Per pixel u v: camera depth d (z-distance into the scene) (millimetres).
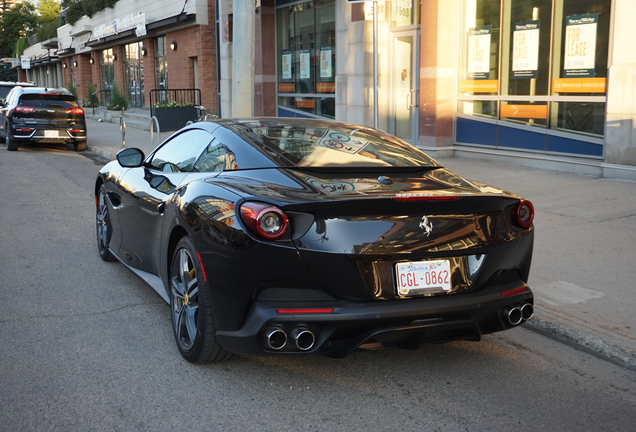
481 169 10250
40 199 8891
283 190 3082
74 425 2826
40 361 3521
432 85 11625
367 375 3428
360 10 13031
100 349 3709
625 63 8664
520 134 10633
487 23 11008
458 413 3020
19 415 2904
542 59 10094
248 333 2961
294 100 16859
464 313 3062
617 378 3496
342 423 2898
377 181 3295
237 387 3244
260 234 2871
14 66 65000
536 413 3045
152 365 3492
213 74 22766
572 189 8391
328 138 3895
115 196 5043
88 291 4820
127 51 31766
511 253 3268
